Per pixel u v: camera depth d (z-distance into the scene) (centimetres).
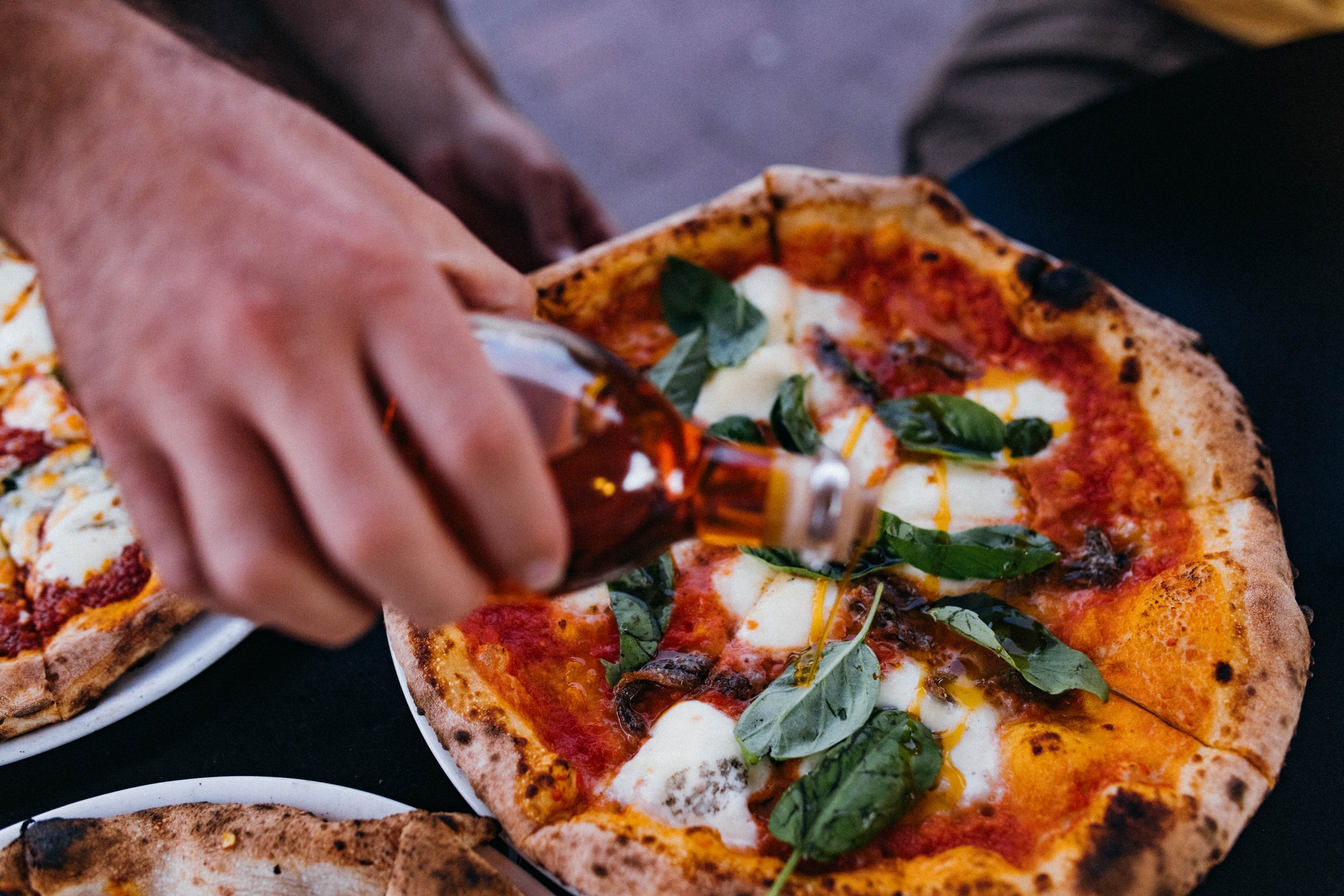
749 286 54
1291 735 42
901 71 131
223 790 44
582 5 143
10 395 59
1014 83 79
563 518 30
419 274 29
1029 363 53
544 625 47
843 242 57
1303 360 52
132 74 32
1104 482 50
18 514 56
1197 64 61
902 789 40
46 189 31
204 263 29
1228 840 40
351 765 47
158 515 30
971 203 59
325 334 28
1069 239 57
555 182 67
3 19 33
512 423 29
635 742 45
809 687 42
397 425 31
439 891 40
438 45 69
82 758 48
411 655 45
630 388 36
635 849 40
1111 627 46
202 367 29
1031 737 43
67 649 48
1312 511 48
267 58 67
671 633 47
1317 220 55
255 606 29
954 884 39
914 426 49
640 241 55
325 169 31
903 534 44
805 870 40
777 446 49
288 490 29
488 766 43
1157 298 54
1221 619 44
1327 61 59
